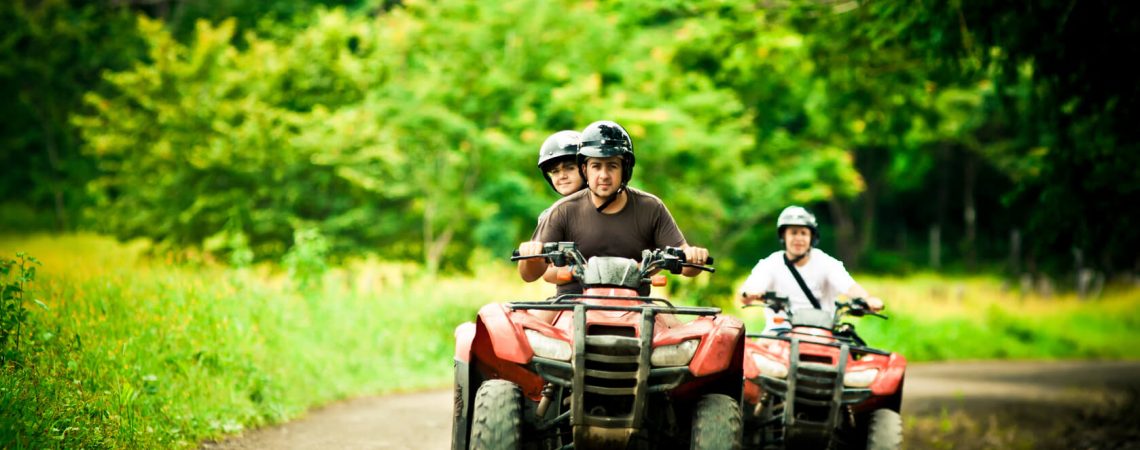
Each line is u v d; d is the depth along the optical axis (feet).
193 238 112.27
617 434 29.91
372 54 129.08
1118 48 53.11
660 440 32.63
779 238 48.49
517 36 125.70
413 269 122.62
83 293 53.88
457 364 32.07
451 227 131.64
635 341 30.01
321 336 76.54
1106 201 62.80
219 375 54.34
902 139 89.97
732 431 30.68
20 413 35.42
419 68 131.64
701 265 32.42
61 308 50.19
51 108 198.80
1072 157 61.87
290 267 83.35
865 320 142.20
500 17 125.59
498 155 124.16
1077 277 219.41
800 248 47.44
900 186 326.85
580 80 121.60
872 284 237.45
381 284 108.99
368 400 68.69
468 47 126.72
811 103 97.81
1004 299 192.54
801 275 47.85
